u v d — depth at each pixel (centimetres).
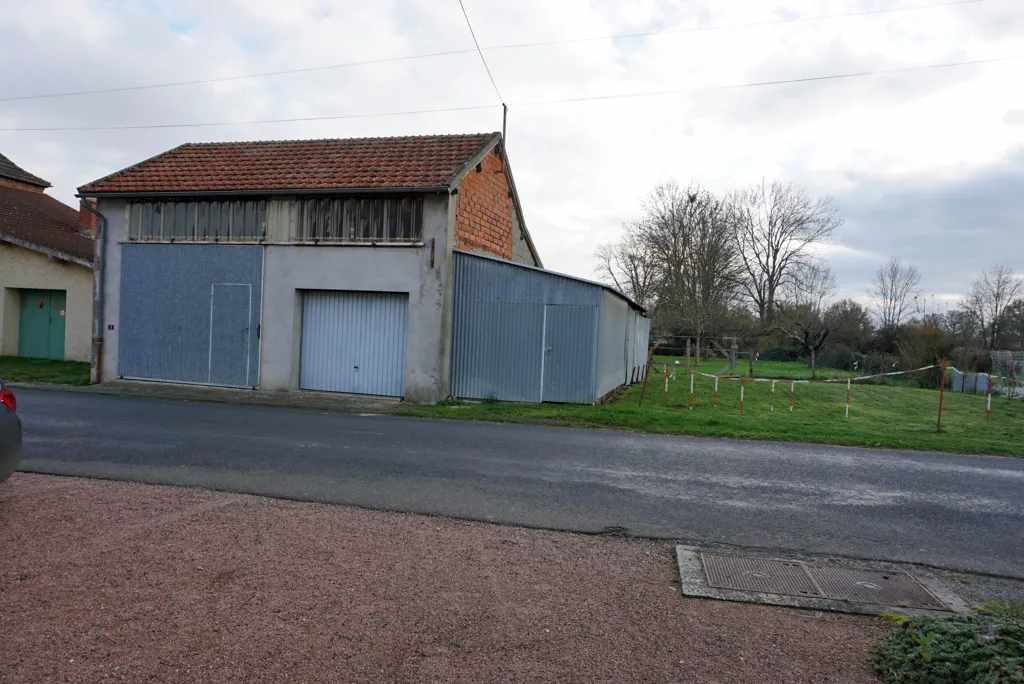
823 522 605
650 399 1780
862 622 403
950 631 350
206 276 1510
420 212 1402
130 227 1552
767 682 329
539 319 1397
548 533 549
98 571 437
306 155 1608
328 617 383
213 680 315
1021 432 1283
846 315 3972
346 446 882
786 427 1159
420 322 1398
